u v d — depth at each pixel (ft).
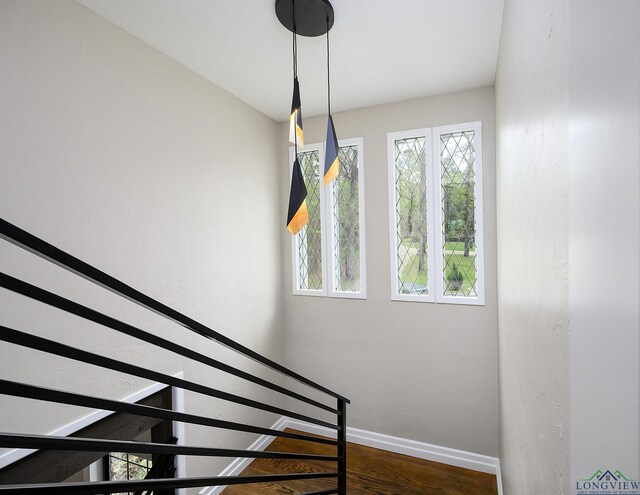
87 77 5.50
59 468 5.01
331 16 5.83
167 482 2.44
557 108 2.02
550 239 2.28
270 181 10.61
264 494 8.23
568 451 1.80
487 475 8.70
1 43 4.43
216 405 8.23
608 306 1.18
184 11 5.73
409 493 8.13
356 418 10.27
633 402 0.97
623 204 1.04
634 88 0.95
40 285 4.82
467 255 9.07
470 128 8.82
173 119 7.16
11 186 4.54
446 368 9.23
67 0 5.23
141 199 6.42
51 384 4.92
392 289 9.72
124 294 2.01
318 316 10.66
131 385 6.12
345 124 10.18
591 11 1.33
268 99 9.27
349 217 10.34
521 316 3.91
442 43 6.79
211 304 8.14
